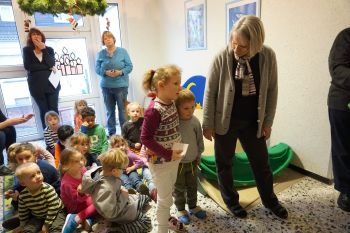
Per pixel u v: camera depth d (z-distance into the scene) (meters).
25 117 2.12
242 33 1.21
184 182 1.62
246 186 2.00
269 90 1.46
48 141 2.59
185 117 1.53
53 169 1.90
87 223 1.60
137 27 3.80
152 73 1.33
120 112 3.37
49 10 2.38
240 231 1.54
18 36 3.19
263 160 1.57
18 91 3.35
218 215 1.70
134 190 1.85
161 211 1.42
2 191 2.15
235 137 1.56
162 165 1.33
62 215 1.64
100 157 1.54
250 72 1.36
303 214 1.65
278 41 2.13
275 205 1.65
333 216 1.62
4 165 2.50
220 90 1.45
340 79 1.39
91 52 3.67
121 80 3.27
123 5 3.65
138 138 2.33
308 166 2.13
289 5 1.99
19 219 1.63
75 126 2.86
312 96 1.98
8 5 3.09
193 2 3.04
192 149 1.57
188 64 3.38
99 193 1.49
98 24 3.62
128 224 1.58
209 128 1.54
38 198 1.56
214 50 2.87
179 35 3.45
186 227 1.59
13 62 3.26
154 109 1.25
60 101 3.57
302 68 2.00
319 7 1.80
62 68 3.52
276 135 2.35
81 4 2.41
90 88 3.79
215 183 2.01
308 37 1.91
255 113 1.47
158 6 3.79
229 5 2.54
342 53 1.40
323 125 1.95
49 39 3.37
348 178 1.57
